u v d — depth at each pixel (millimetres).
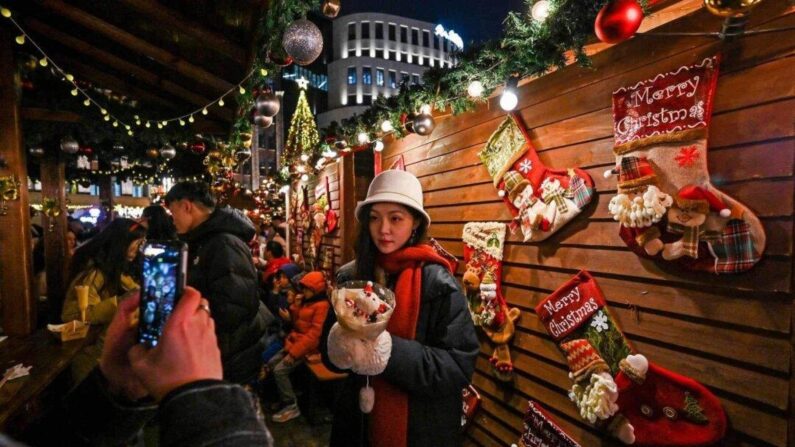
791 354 1408
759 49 1502
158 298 649
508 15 2203
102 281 3070
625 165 1833
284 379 4137
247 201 14977
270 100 2859
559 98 2375
